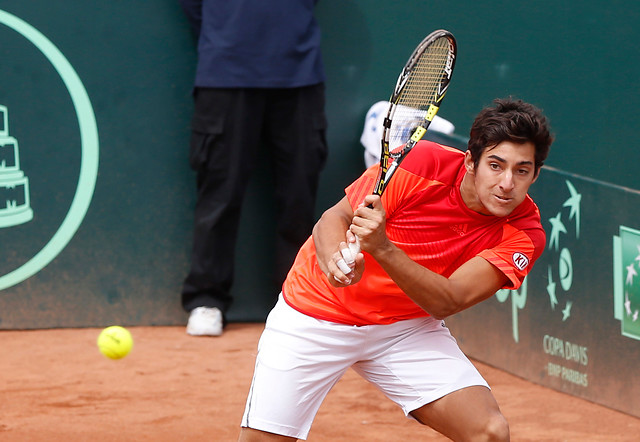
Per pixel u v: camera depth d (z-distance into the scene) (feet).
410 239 35.22
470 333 66.64
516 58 78.33
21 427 49.47
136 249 74.23
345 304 34.81
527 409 55.06
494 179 31.19
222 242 72.74
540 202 60.13
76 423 50.44
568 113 78.48
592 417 53.47
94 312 73.67
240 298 76.84
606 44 77.61
